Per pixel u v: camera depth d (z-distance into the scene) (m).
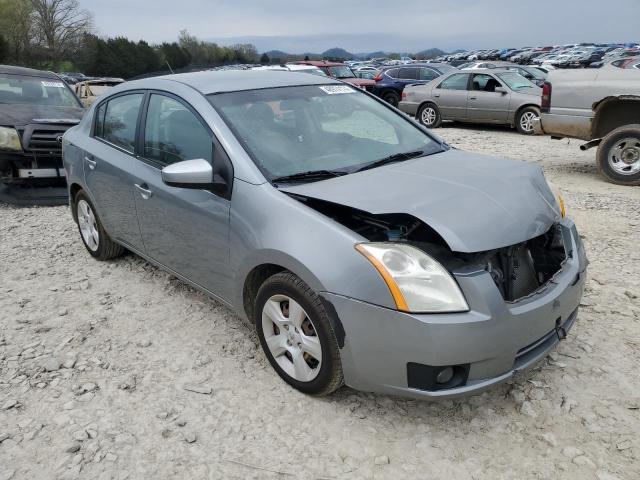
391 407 2.96
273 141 3.43
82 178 4.75
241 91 3.73
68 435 2.78
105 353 3.51
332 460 2.60
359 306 2.60
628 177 7.75
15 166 7.19
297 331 2.96
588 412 2.88
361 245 2.65
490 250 2.74
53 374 3.28
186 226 3.57
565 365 3.27
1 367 3.36
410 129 4.16
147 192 3.87
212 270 3.48
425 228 2.95
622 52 33.34
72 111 8.14
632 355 3.38
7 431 2.81
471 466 2.55
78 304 4.19
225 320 3.90
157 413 2.93
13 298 4.30
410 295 2.52
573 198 7.01
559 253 3.23
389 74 18.81
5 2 62.06
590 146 8.24
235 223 3.17
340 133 3.80
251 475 2.52
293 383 3.07
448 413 2.91
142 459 2.62
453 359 2.50
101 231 4.77
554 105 8.33
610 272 4.61
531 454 2.61
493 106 13.72
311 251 2.75
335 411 2.94
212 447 2.70
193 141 3.54
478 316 2.51
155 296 4.30
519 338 2.63
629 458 2.56
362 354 2.65
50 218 6.53
